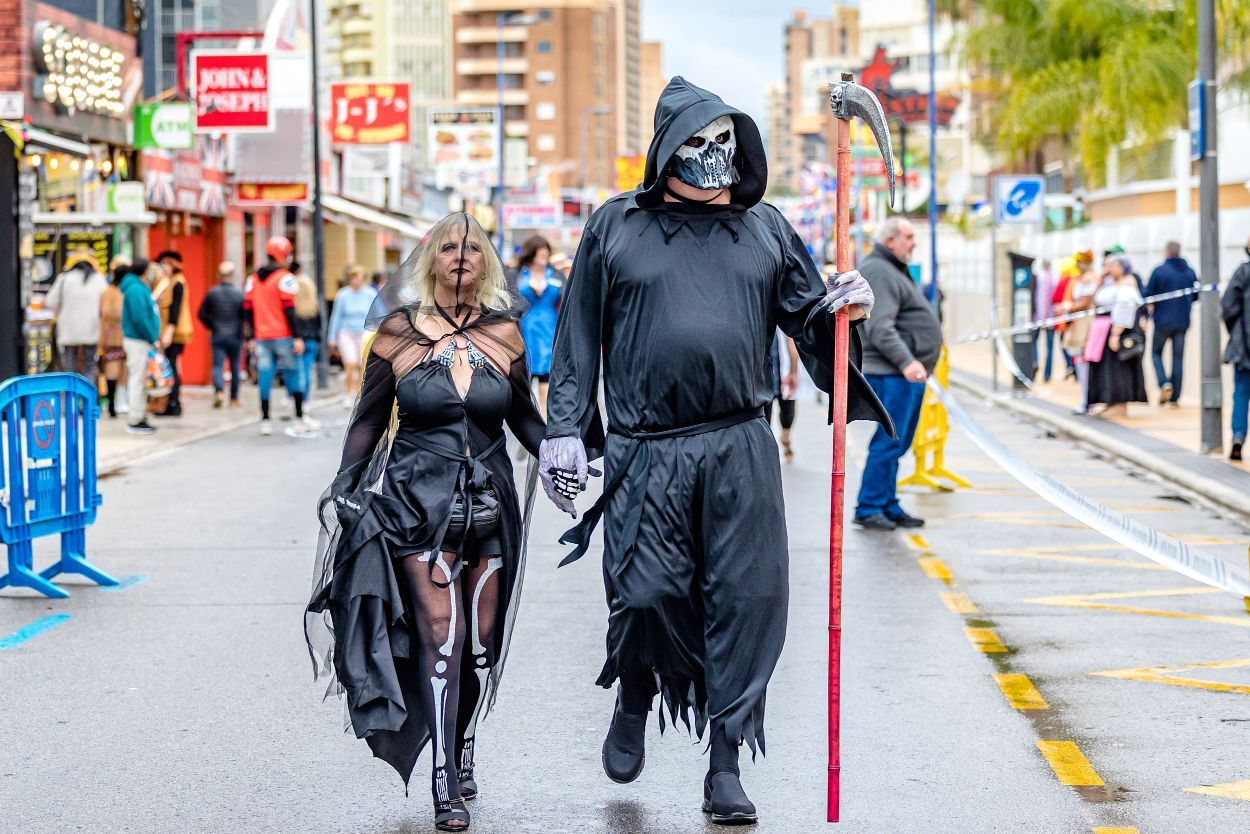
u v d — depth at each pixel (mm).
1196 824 5871
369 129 44812
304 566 11719
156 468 18281
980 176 93562
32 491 10586
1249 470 16750
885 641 9047
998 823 5895
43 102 25234
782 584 5820
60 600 10461
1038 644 8945
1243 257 28750
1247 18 28516
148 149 29547
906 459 18750
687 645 5895
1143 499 15250
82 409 11172
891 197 5578
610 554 5855
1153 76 42438
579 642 9109
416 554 5883
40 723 7387
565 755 6871
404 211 61719
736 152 5824
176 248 33844
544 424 6293
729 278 5766
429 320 6086
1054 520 13859
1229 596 10320
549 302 18906
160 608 10148
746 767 6652
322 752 6902
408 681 5957
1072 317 23391
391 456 6051
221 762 6758
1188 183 37281
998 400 27922
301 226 42844
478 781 6508
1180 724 7250
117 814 6070
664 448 5758
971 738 7043
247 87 30297
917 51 151750
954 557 11906
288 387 22516
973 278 55688
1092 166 44094
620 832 5844
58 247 26125
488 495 6023
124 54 28344
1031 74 48812
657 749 6992
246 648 8969
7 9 24578
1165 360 30344
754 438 5797
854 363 5871
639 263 5762
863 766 6641
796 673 8281
